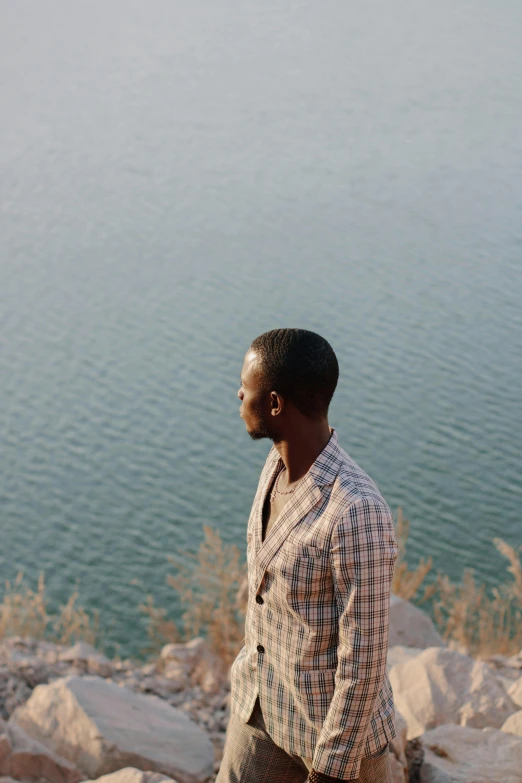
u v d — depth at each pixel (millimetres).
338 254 32281
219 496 20328
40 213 38281
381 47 63281
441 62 58719
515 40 63281
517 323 26734
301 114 50688
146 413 23641
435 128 46656
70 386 25172
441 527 18234
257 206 37625
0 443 22859
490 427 21719
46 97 56875
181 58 64375
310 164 42500
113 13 77562
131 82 59531
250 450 22062
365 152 43719
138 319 28578
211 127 49781
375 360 24891
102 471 21438
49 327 28484
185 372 25453
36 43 69625
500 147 43219
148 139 48438
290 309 28281
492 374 24141
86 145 48000
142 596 16828
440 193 37719
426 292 28875
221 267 31859
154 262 32750
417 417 22172
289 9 75500
